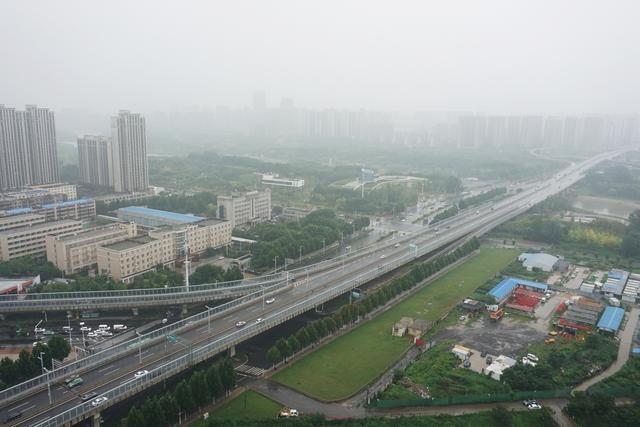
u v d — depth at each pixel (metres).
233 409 159.62
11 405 146.50
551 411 159.00
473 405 163.62
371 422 152.38
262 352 199.88
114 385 158.62
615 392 170.25
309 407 161.50
